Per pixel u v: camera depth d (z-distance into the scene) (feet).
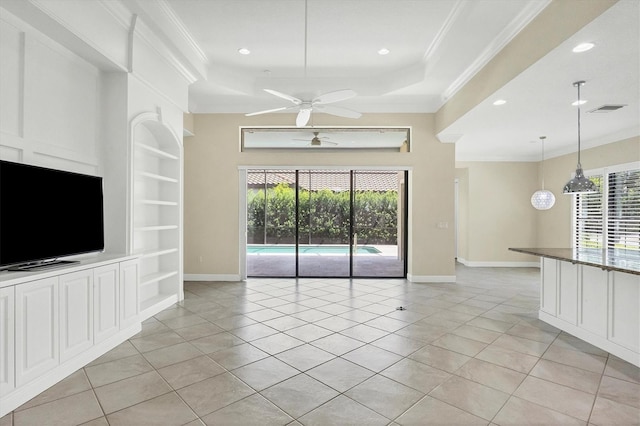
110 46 10.88
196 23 13.39
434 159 21.11
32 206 8.64
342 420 6.93
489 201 28.35
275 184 22.31
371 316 14.03
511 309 15.26
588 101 14.35
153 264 15.58
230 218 21.03
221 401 7.59
